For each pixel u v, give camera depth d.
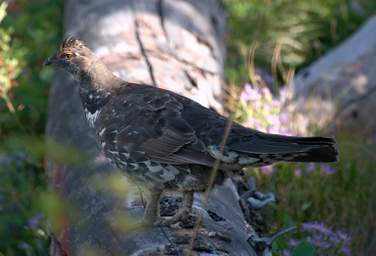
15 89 11.38
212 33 11.59
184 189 6.91
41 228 9.09
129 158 7.04
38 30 12.77
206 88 9.73
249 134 6.60
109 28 10.55
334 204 9.77
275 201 8.99
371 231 9.72
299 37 14.75
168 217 7.09
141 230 6.79
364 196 9.96
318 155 6.26
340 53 13.63
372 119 12.34
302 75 13.38
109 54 9.88
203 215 7.14
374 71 12.96
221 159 6.62
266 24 14.70
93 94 7.70
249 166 6.67
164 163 6.86
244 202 8.52
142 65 9.58
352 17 15.17
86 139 8.74
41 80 11.88
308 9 15.16
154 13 10.96
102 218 7.25
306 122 11.50
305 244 7.10
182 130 6.84
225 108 10.43
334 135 11.27
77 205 7.76
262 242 7.41
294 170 9.79
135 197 7.39
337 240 8.54
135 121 7.05
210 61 10.59
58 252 8.06
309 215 9.58
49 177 9.47
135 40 10.24
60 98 10.25
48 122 10.37
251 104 10.12
